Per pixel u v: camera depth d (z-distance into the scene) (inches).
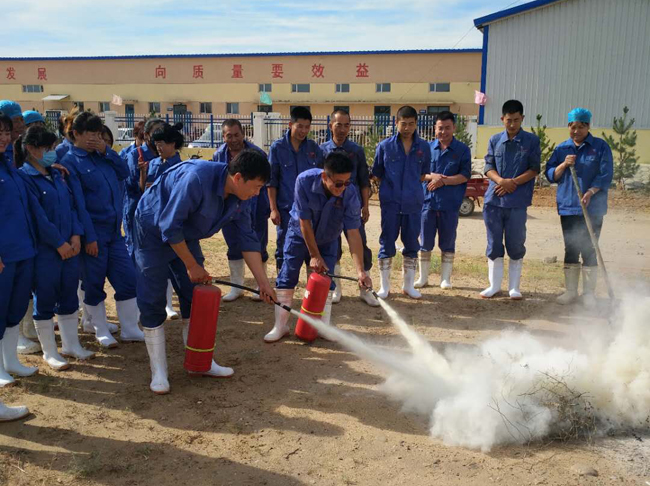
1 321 173.9
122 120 968.3
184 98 1470.2
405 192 267.1
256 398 175.8
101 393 178.2
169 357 208.1
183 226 171.9
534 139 267.7
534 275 321.1
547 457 143.8
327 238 220.2
